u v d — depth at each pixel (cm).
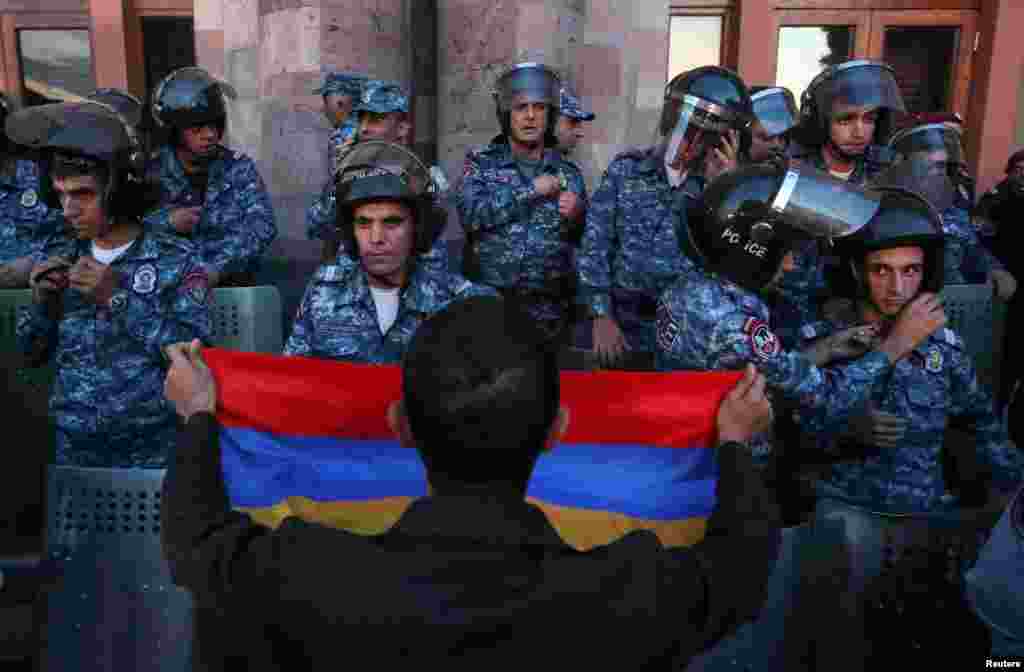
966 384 220
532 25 409
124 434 225
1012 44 612
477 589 79
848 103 303
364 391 156
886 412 212
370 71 434
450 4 424
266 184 456
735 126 284
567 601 80
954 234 384
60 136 201
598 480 152
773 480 217
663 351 194
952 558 191
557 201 354
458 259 447
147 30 641
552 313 363
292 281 455
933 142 383
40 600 195
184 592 190
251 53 523
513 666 78
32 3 646
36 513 293
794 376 178
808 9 633
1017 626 144
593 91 509
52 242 338
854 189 174
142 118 368
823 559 187
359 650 78
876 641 190
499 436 85
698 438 147
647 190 312
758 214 171
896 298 208
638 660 82
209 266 337
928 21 630
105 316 221
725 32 642
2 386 295
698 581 91
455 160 439
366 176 205
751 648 184
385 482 159
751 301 180
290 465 151
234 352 144
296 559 84
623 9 504
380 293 224
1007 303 433
